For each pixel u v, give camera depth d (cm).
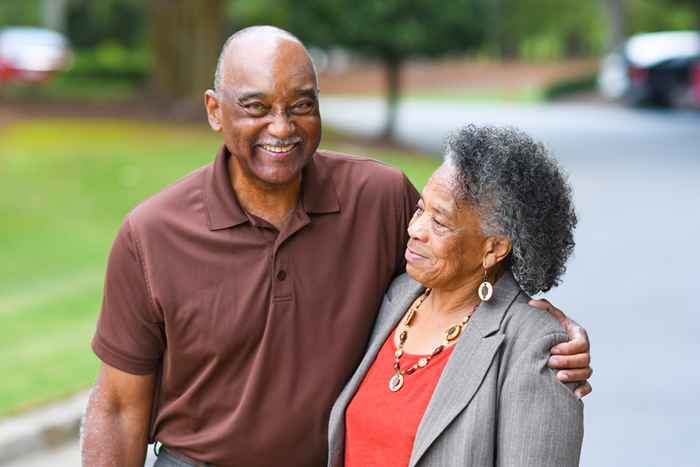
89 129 1781
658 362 695
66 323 836
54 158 1524
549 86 3841
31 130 1758
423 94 4197
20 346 765
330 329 312
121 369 315
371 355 303
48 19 4591
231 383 310
